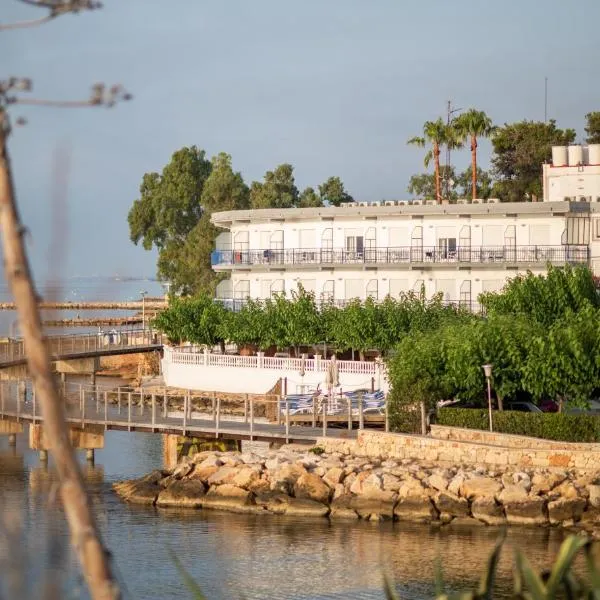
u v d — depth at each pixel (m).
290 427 149.88
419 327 188.50
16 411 166.12
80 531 15.27
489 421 135.75
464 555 108.94
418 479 125.69
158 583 100.88
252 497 129.50
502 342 139.88
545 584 26.20
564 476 123.19
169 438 158.88
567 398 143.38
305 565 106.69
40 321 15.27
